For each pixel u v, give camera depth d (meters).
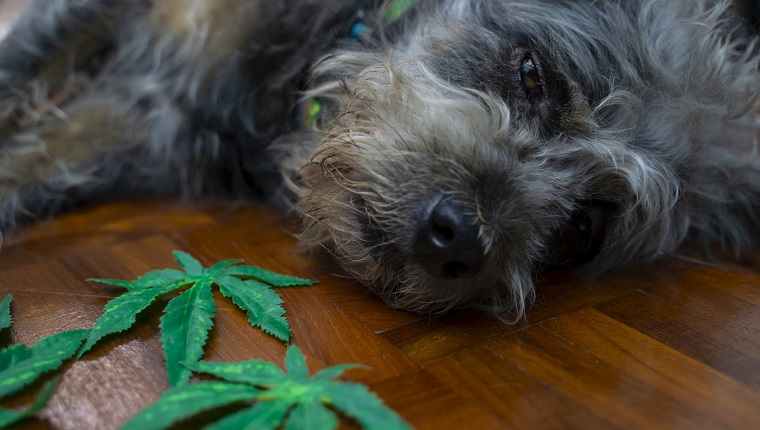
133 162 0.45
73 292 0.33
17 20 0.43
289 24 0.41
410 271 0.33
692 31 0.40
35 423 0.26
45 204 0.41
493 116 0.35
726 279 0.39
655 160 0.38
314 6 0.41
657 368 0.30
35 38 0.42
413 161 0.33
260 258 0.37
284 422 0.25
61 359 0.28
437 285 0.33
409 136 0.34
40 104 0.43
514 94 0.36
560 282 0.38
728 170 0.42
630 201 0.38
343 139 0.35
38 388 0.27
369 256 0.33
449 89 0.36
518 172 0.34
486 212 0.32
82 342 0.29
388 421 0.25
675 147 0.39
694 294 0.37
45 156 0.42
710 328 0.33
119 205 0.44
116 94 0.45
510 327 0.33
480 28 0.38
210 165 0.45
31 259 0.36
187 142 0.44
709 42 0.40
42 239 0.38
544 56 0.37
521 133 0.35
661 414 0.27
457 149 0.33
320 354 0.30
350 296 0.34
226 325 0.31
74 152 0.43
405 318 0.33
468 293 0.33
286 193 0.42
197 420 0.26
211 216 0.42
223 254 0.37
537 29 0.37
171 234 0.39
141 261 0.36
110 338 0.30
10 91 0.41
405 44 0.39
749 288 0.38
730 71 0.40
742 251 0.43
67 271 0.35
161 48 0.44
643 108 0.38
